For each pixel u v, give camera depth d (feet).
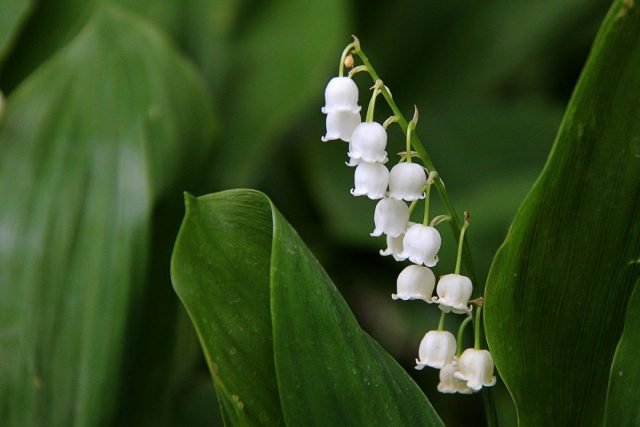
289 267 1.52
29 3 2.05
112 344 1.79
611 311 1.55
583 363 1.57
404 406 1.55
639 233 1.52
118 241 1.81
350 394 1.53
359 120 1.55
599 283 1.54
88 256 1.81
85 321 1.80
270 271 1.54
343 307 1.55
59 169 1.84
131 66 1.88
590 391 1.58
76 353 1.79
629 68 1.46
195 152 1.88
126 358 1.80
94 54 1.88
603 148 1.49
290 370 1.52
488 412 1.61
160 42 1.89
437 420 1.56
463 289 1.55
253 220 1.56
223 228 1.55
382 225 1.56
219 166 2.09
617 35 1.45
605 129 1.48
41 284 1.81
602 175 1.50
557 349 1.56
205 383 2.03
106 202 1.82
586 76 1.46
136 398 1.84
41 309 1.80
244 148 2.09
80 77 1.88
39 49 2.09
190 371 2.03
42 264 1.81
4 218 1.82
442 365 1.57
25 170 1.84
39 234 1.82
